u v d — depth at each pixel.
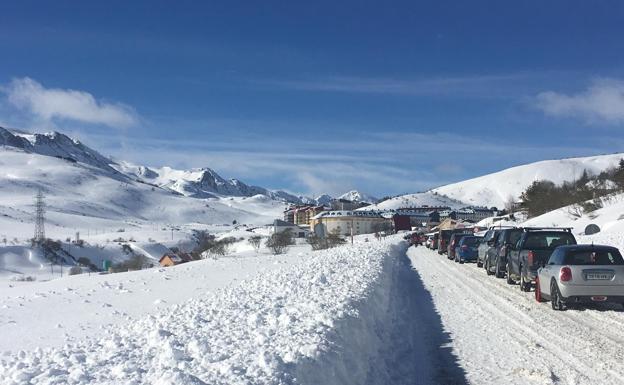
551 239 17.70
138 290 18.45
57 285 24.06
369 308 11.43
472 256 30.95
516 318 12.55
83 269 102.56
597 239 32.50
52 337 10.49
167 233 191.62
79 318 12.88
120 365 6.23
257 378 5.70
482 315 13.12
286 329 8.30
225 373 5.87
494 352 9.46
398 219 146.00
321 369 6.57
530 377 7.88
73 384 5.56
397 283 20.80
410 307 14.82
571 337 10.34
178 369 6.11
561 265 13.43
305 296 12.16
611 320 12.02
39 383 5.67
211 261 35.34
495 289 18.03
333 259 24.89
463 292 17.53
